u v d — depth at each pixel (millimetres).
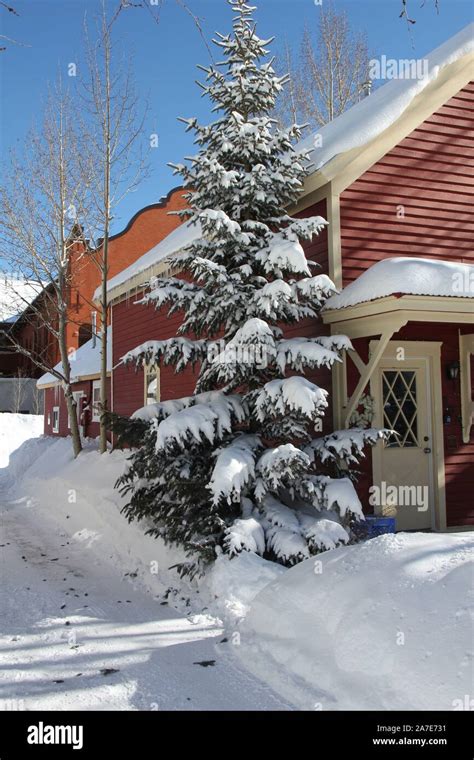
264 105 7676
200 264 6691
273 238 7051
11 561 8078
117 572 7445
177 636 5090
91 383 19625
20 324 33344
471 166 8922
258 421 7117
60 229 13625
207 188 7266
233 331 7148
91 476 11336
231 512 6801
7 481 17922
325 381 7965
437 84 8695
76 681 4234
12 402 33406
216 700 3914
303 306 7340
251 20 7664
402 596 3848
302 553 5926
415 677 3318
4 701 3959
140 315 14531
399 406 8352
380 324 6992
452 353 8672
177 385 12625
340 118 10578
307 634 4246
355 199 8156
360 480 7945
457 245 8727
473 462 8680
